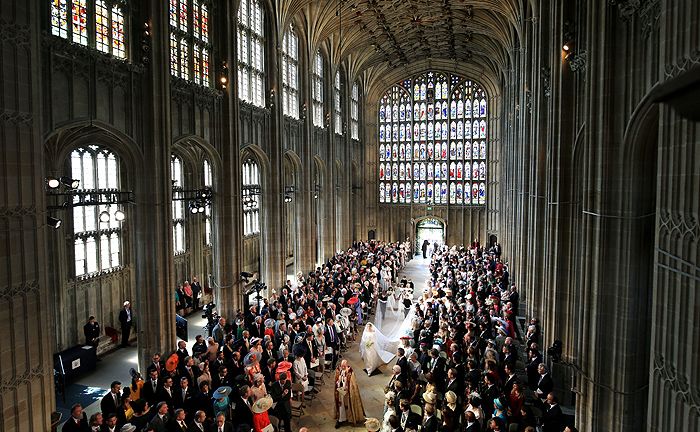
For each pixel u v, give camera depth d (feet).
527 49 87.66
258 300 75.36
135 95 54.54
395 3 109.50
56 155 57.98
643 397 37.22
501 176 148.46
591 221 39.60
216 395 39.73
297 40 108.37
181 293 82.58
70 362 57.16
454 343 49.08
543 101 67.87
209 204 75.05
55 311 59.98
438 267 112.47
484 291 81.35
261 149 87.97
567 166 55.16
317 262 132.87
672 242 23.22
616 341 37.68
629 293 36.86
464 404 42.04
